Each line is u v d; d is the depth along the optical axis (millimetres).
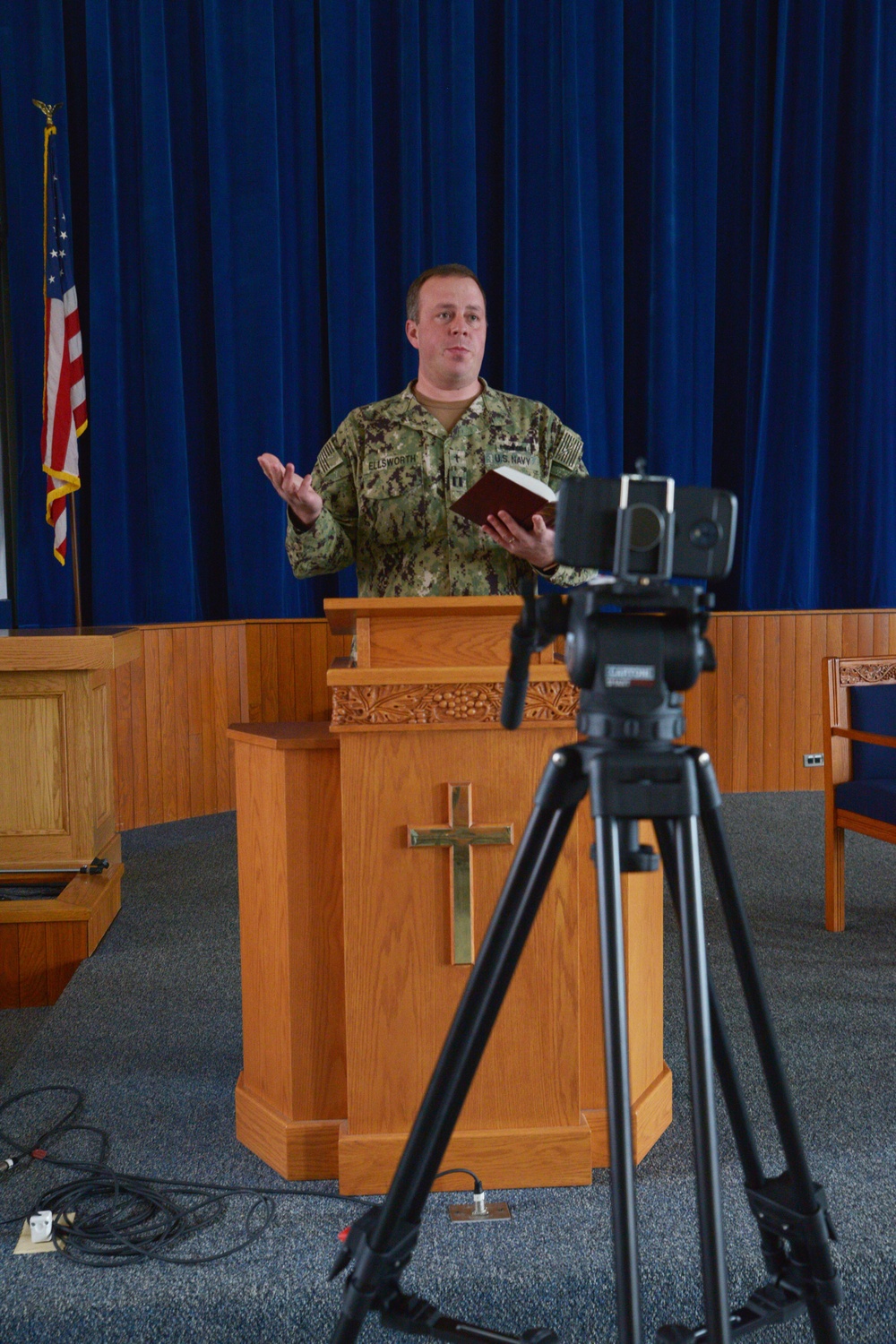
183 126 5535
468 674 1878
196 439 5691
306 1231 1819
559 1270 1688
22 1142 2164
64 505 4941
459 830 1886
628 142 6066
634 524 1057
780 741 5828
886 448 6156
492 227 6008
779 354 6070
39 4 5137
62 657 3473
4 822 3562
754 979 1170
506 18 5723
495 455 2404
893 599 6219
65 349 4824
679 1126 2211
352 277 5633
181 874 4340
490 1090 1962
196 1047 2645
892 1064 2504
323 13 5520
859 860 4500
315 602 5930
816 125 5914
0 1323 1617
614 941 993
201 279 5629
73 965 3297
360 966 1917
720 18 6055
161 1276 1692
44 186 5105
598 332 5988
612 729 1058
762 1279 1690
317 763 1982
